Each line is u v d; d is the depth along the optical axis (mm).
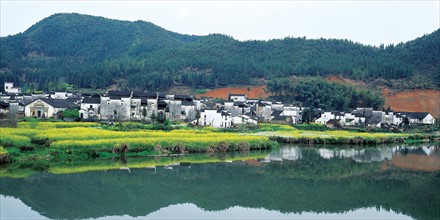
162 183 61281
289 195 57250
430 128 191125
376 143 126750
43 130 89562
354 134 137750
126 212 47000
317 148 111938
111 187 57531
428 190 61500
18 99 177000
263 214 48031
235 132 130875
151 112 149125
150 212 47375
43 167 67438
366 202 54312
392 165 83312
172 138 90875
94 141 79250
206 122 157250
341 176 71000
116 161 76062
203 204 51594
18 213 44906
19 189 54312
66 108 148500
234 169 74188
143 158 80688
